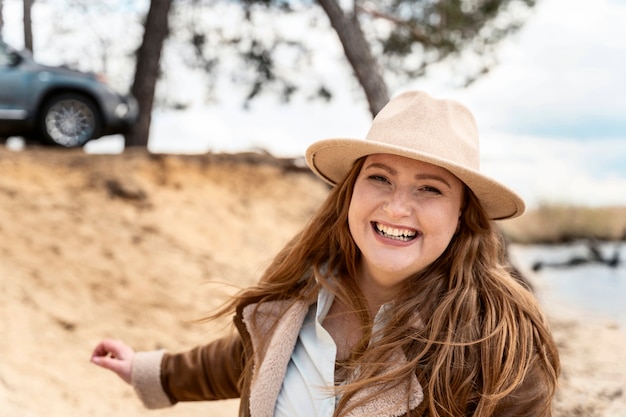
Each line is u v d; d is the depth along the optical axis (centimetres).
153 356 258
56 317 515
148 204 796
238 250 809
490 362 189
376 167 200
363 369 198
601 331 596
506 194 199
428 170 195
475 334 194
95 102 962
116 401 433
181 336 554
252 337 224
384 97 905
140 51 1272
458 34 1195
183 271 684
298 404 205
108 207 759
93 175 795
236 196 929
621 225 1681
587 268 1260
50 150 873
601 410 395
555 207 1692
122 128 989
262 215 916
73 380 439
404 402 192
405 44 1240
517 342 193
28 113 927
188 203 851
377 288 216
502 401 188
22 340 461
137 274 641
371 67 906
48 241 637
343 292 214
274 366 210
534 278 977
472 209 209
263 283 234
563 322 646
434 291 203
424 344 196
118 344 265
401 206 195
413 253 199
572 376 450
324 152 217
